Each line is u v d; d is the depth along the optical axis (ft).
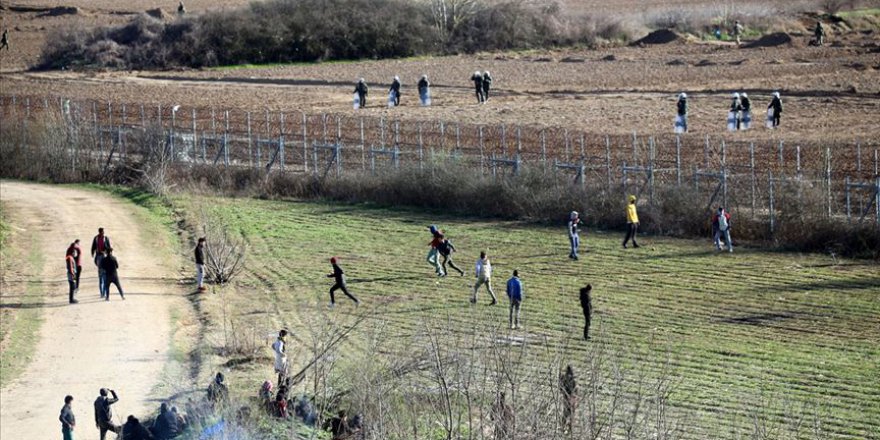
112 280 432.66
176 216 572.92
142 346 376.48
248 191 608.19
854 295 407.44
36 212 588.91
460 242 502.79
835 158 564.71
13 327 400.88
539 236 506.89
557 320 384.88
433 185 566.77
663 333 371.15
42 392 339.36
